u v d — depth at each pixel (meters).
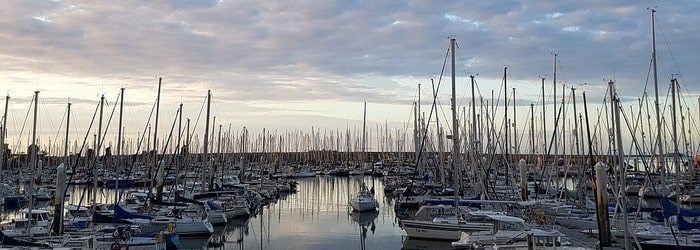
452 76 40.69
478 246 27.53
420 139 77.06
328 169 132.62
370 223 49.69
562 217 36.38
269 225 48.34
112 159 99.81
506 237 28.14
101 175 85.94
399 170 107.69
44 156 99.81
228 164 109.00
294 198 75.88
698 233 27.91
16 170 76.75
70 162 93.25
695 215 27.03
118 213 34.03
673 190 48.22
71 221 34.75
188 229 39.25
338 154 153.25
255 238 41.16
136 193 59.66
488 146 63.44
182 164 84.81
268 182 86.06
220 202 49.75
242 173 91.44
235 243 39.00
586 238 28.81
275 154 139.62
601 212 23.97
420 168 77.50
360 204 56.53
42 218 35.69
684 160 60.00
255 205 59.66
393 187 78.50
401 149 134.88
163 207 45.19
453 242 31.98
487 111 65.62
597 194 24.17
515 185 54.75
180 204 44.16
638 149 50.59
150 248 30.77
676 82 42.69
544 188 54.31
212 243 38.97
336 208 62.81
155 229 34.25
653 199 47.34
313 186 99.69
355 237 41.47
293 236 42.03
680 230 27.31
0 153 35.62
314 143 155.50
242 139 110.56
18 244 26.81
